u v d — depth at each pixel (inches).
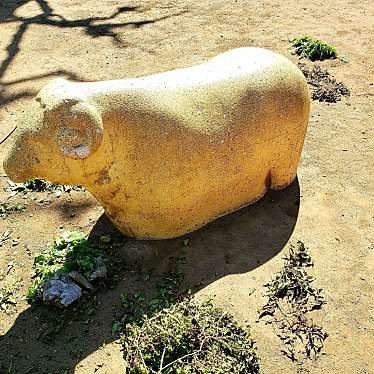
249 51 116.2
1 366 91.0
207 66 111.6
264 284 103.5
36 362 91.4
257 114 108.0
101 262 105.7
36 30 212.5
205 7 229.9
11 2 240.1
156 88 100.7
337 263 108.0
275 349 92.1
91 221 120.0
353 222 117.8
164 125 99.5
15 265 110.3
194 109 103.0
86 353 92.4
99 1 239.8
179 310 92.4
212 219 115.9
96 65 185.0
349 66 180.4
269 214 119.0
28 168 94.1
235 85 107.2
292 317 97.3
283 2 233.3
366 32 203.9
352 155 138.3
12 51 196.4
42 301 101.1
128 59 188.2
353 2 232.2
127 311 98.6
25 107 162.9
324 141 143.5
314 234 114.7
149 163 99.7
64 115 89.0
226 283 103.7
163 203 105.0
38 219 121.8
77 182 98.1
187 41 200.1
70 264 104.9
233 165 108.7
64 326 96.9
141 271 106.5
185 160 102.0
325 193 125.6
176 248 110.6
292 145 117.3
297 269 105.8
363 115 154.2
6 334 96.2
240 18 218.5
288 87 111.7
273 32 205.8
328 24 211.2
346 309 98.9
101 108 94.0
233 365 84.6
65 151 89.4
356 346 92.6
